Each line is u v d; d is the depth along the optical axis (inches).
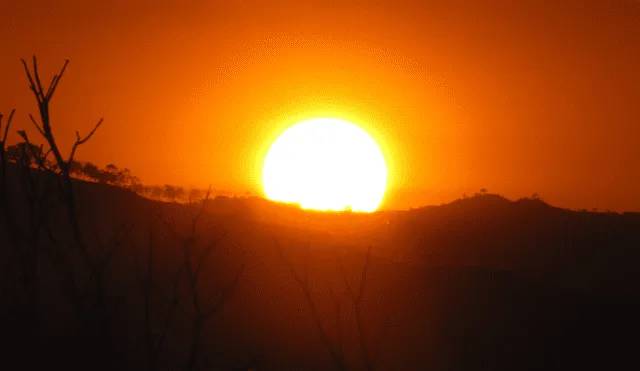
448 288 5767.7
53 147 594.6
